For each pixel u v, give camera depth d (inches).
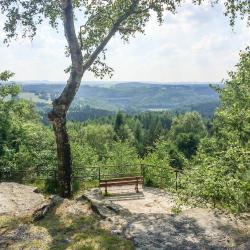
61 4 721.0
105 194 790.5
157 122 5064.0
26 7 749.9
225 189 484.1
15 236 464.8
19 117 1160.8
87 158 1029.2
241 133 747.4
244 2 731.4
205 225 505.4
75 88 720.3
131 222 514.6
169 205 716.7
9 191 641.6
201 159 614.2
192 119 3629.4
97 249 434.3
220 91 903.7
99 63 784.3
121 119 4665.4
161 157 1136.8
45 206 552.7
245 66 851.4
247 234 478.3
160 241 454.6
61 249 434.9
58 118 715.4
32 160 922.7
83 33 785.6
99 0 779.4
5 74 1128.8
